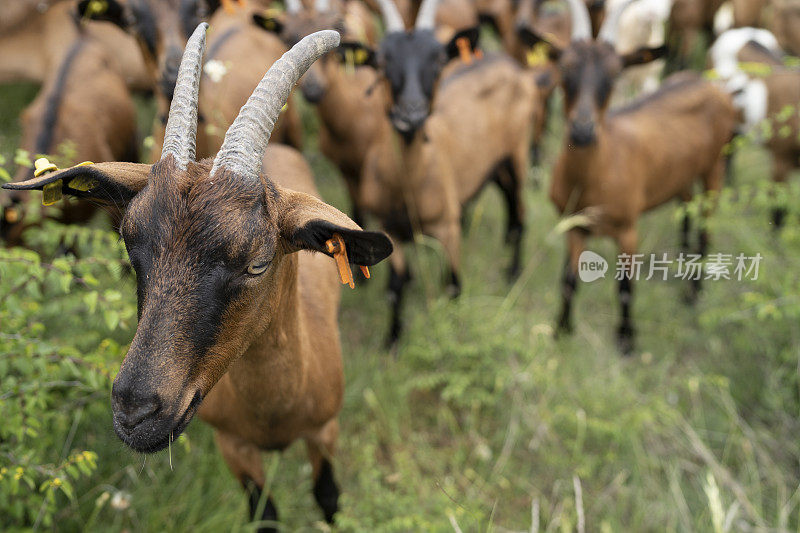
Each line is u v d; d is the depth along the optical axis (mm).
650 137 5094
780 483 3822
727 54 7148
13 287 2834
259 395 2539
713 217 5148
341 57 4805
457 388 4152
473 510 3576
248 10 6020
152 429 1767
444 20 7645
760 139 6203
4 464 2752
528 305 5445
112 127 5082
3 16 6383
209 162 1938
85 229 3400
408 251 5801
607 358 4859
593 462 4016
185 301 1791
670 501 3785
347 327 5145
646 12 8188
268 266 1930
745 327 4773
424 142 4527
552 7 8664
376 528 3359
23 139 4738
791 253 4602
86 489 3398
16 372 3244
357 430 4262
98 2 4355
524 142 6000
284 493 3727
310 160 6945
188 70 1994
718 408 4441
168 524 3375
